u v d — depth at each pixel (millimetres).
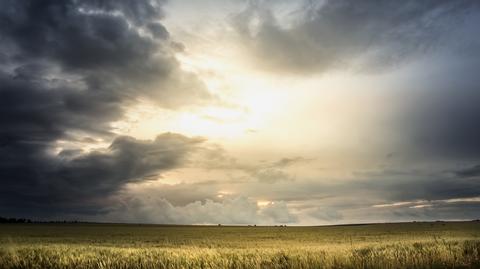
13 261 22016
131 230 108438
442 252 19578
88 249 26719
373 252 20625
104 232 92000
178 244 47094
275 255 21719
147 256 22281
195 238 66875
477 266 17859
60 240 55094
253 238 67250
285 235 79625
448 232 74438
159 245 43562
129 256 22422
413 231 86125
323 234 82062
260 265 19891
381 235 70500
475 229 90688
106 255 23000
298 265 19219
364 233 83062
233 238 67500
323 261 19297
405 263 18234
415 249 21312
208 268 19312
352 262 19031
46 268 21391
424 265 17938
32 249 25984
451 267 17797
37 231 91438
